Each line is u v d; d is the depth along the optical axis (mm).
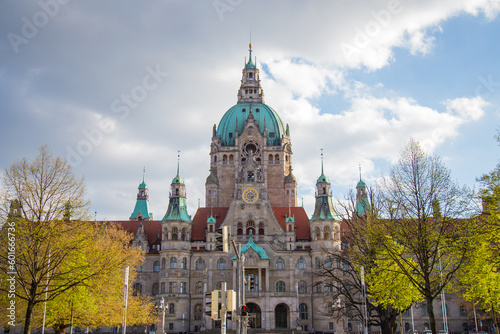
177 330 129375
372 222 66625
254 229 140250
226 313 44344
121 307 85562
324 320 128500
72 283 60812
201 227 144500
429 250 55844
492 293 62344
